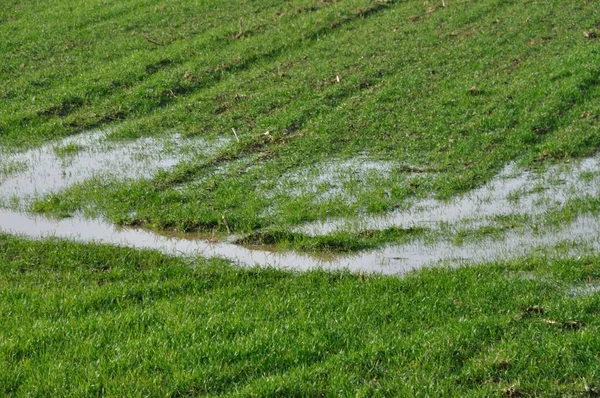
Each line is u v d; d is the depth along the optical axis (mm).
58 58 34406
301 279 16734
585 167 23047
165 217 20422
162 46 35375
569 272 16625
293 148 24984
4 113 29016
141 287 16031
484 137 24750
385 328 13961
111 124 28375
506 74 29938
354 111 27469
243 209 20812
